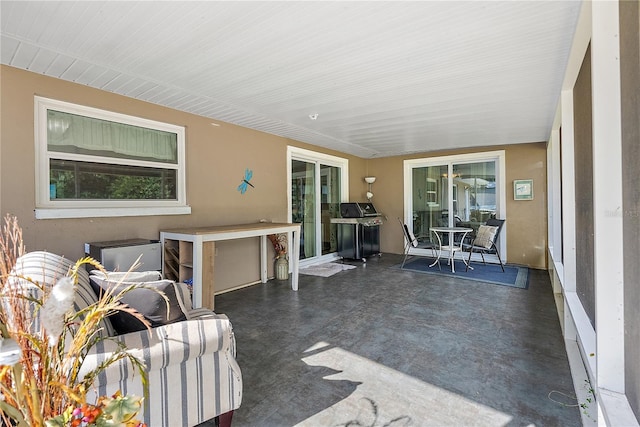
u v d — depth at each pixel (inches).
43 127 105.4
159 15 72.1
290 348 99.4
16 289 33.6
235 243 170.2
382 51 89.4
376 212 271.0
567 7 68.7
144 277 63.7
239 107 139.3
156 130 136.7
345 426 65.0
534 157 217.9
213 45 85.8
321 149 232.8
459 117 154.8
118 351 42.4
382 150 249.1
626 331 53.5
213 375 61.5
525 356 93.6
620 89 54.6
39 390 32.8
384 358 92.9
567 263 110.6
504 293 156.5
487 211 238.8
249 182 175.8
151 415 54.9
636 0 46.8
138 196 131.0
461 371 85.7
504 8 69.2
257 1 67.0
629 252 52.1
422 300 146.3
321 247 239.6
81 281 61.2
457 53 90.4
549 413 68.3
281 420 66.8
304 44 85.4
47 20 74.1
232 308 137.0
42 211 102.3
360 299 148.6
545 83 112.0
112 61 95.3
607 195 55.9
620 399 53.3
